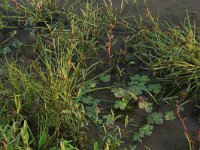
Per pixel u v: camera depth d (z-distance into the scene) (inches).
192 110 37.1
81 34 42.2
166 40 41.6
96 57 42.1
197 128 35.6
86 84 38.9
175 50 39.7
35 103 36.4
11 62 39.6
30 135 35.2
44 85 36.9
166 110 37.3
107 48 42.8
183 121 35.8
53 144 34.2
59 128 34.9
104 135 35.2
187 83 38.6
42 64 41.7
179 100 37.9
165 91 38.7
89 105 37.7
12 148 31.0
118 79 39.9
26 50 43.4
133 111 37.3
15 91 36.5
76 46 42.0
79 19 44.1
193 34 42.4
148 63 40.6
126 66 41.1
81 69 40.0
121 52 41.1
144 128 35.4
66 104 34.4
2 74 39.2
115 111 37.4
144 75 39.7
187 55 38.9
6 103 35.7
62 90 34.9
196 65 38.7
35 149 34.1
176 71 39.4
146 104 37.3
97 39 43.8
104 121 36.7
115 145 33.9
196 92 38.2
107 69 41.0
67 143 32.9
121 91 38.1
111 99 38.4
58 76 35.3
